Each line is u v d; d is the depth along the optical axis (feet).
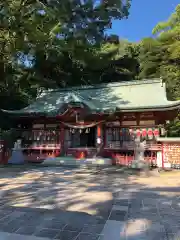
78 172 39.17
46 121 58.03
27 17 33.30
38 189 25.38
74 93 60.49
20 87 78.95
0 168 43.80
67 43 40.96
